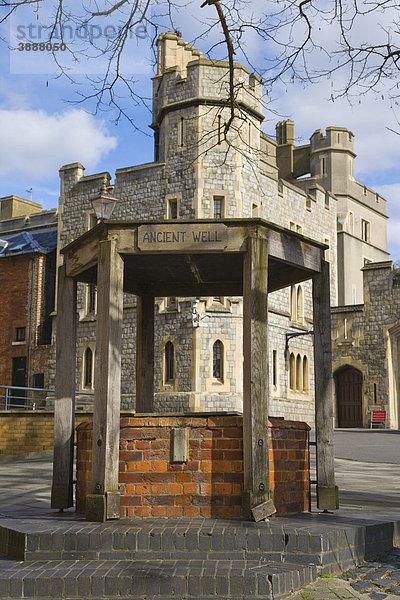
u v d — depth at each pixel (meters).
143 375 8.27
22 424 16.64
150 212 30.44
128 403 29.92
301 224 35.22
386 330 33.22
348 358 34.12
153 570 5.17
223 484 6.26
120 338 6.39
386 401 32.78
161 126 30.80
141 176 30.92
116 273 6.45
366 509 7.48
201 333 28.38
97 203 11.04
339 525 6.03
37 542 5.66
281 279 7.92
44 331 35.38
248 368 6.24
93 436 6.28
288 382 32.44
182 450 6.29
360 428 32.75
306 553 5.51
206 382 28.09
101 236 6.60
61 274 7.38
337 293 38.66
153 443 6.36
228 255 7.07
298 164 44.19
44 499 8.82
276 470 6.60
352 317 34.31
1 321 36.12
